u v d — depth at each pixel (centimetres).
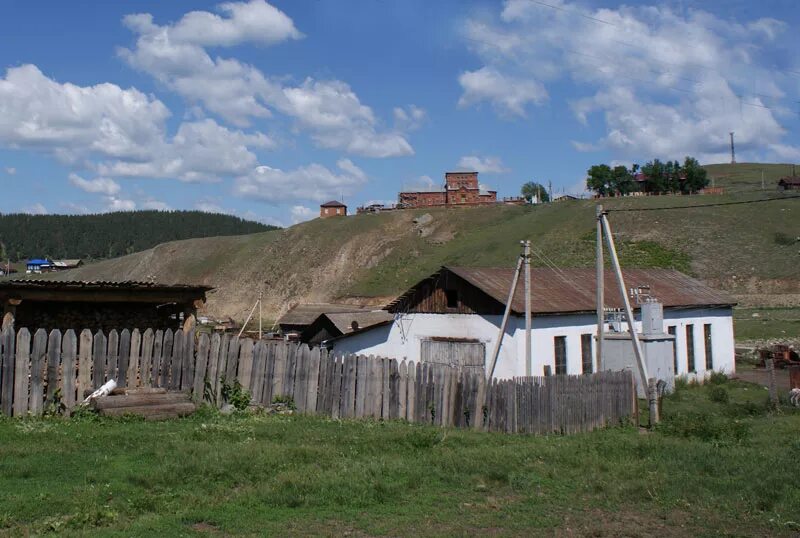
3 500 815
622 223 9606
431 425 1580
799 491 1000
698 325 3375
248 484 949
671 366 2661
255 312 11556
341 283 11662
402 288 10456
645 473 1100
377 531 779
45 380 1382
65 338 1409
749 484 1030
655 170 12938
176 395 1466
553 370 2692
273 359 1614
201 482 934
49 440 1140
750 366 3822
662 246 8581
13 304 1747
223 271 13175
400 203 14962
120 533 730
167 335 1539
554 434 1598
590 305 2872
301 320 4925
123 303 2105
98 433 1212
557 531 817
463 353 2752
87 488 876
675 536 817
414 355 2909
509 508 895
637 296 3106
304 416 1532
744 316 5994
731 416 2030
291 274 12219
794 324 5262
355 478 963
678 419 1653
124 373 1475
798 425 1708
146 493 881
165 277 13662
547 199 15038
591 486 1016
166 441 1162
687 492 995
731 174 16900
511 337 2603
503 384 1570
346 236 12762
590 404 1725
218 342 1589
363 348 3111
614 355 2619
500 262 9438
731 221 8975
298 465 1041
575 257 8812
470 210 13175
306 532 768
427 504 898
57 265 18475
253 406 1559
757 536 820
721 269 7700
